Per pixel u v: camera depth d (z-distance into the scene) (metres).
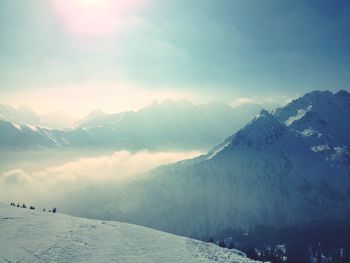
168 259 42.12
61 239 46.34
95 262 38.56
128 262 39.56
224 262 43.34
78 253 41.16
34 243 43.50
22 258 37.75
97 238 49.53
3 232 47.81
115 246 45.97
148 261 40.59
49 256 38.94
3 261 36.53
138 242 49.53
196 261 42.22
